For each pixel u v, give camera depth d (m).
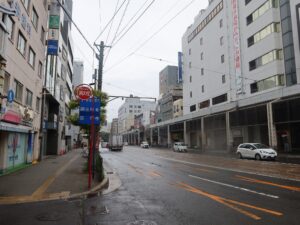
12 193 10.17
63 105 42.31
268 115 32.00
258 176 14.91
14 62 16.86
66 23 46.53
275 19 36.31
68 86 51.75
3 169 15.74
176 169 19.19
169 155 37.25
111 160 28.80
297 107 28.56
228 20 47.16
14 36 16.70
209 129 47.16
